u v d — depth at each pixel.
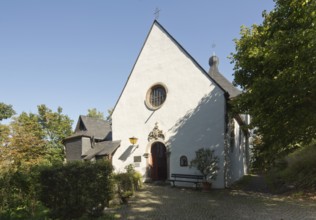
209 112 14.43
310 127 9.77
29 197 7.29
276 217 7.64
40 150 17.70
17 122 18.73
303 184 11.70
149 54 17.44
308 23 8.48
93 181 7.50
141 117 17.02
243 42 11.51
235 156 17.25
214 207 9.10
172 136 15.47
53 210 6.94
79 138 22.42
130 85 17.94
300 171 13.20
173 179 14.88
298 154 15.05
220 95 14.25
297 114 9.45
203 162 13.48
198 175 13.55
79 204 7.12
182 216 7.98
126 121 17.64
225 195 11.44
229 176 14.60
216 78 19.11
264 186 13.80
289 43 8.62
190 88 15.34
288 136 10.04
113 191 8.59
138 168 16.45
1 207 6.84
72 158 22.77
